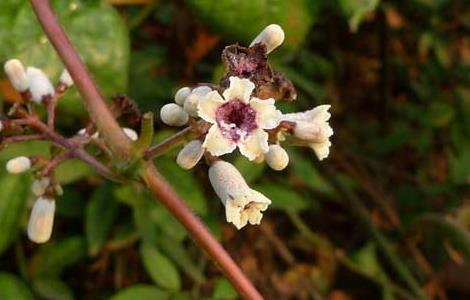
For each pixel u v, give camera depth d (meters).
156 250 0.15
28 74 0.10
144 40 0.17
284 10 0.14
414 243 0.19
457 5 0.19
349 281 0.18
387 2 0.19
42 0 0.10
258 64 0.09
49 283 0.15
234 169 0.09
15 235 0.14
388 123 0.20
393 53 0.20
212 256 0.09
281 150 0.09
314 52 0.20
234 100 0.09
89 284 0.17
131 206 0.15
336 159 0.19
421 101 0.20
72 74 0.09
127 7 0.17
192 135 0.09
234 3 0.14
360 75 0.20
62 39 0.09
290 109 0.16
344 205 0.19
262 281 0.17
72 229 0.16
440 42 0.19
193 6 0.14
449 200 0.19
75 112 0.14
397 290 0.17
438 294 0.19
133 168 0.09
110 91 0.14
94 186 0.16
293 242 0.18
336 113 0.20
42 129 0.10
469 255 0.18
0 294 0.14
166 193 0.09
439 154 0.20
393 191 0.19
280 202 0.16
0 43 0.14
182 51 0.17
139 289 0.15
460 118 0.19
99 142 0.10
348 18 0.14
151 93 0.17
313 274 0.18
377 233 0.18
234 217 0.09
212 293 0.16
